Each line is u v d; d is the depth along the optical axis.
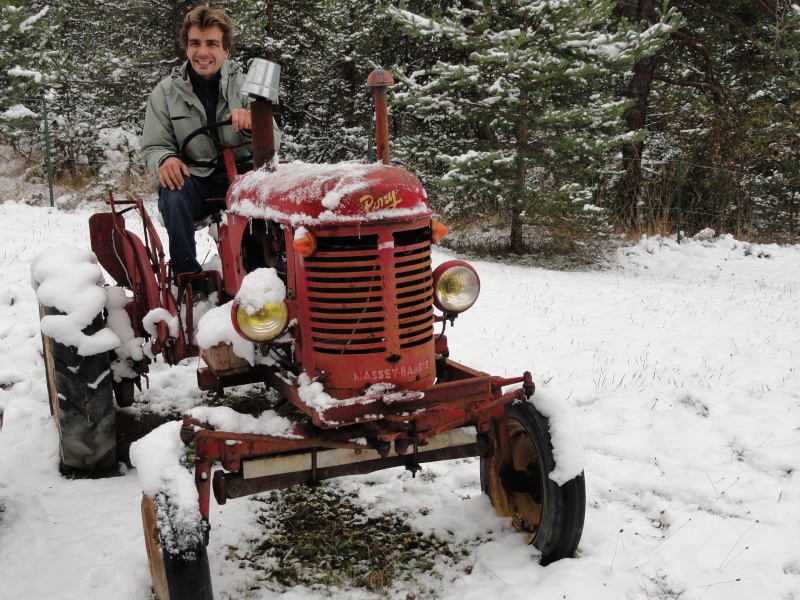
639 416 4.80
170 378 5.34
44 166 16.06
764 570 3.03
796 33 13.88
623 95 15.09
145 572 2.99
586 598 2.80
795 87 15.35
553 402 3.01
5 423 4.56
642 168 14.88
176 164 3.93
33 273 3.92
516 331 6.89
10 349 5.77
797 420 4.64
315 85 17.53
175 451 2.64
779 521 3.46
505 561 3.08
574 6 10.34
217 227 4.29
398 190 2.76
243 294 2.69
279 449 2.72
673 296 8.78
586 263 11.74
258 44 16.02
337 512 3.60
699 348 6.32
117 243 4.34
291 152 18.06
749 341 6.58
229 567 3.09
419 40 15.13
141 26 16.62
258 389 5.21
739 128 15.04
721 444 4.34
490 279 9.60
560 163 11.26
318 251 2.75
